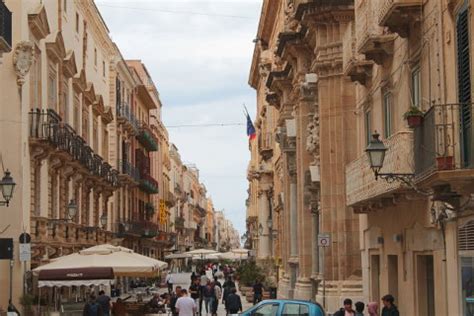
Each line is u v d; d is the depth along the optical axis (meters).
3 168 29.20
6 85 29.53
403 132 17.36
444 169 14.23
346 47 25.22
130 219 65.38
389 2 18.00
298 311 20.61
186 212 137.00
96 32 50.56
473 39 14.14
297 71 37.31
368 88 24.08
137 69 85.38
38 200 33.31
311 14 30.62
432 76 17.02
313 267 35.50
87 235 44.28
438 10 16.47
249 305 44.34
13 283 28.86
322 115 30.89
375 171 17.16
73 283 25.19
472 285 15.23
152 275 25.80
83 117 45.22
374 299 24.48
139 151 71.00
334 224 30.34
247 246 102.38
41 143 31.86
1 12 23.41
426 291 19.20
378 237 23.31
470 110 14.03
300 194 36.88
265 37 60.28
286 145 43.22
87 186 45.28
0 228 28.97
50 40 35.69
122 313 29.56
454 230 16.27
